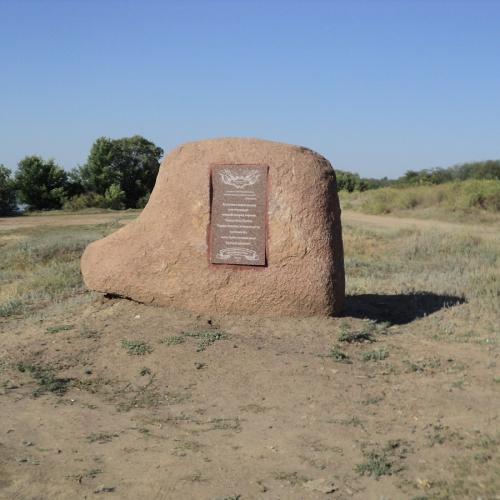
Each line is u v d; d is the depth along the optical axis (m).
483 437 2.70
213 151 4.45
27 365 3.77
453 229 11.09
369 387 3.36
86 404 3.25
